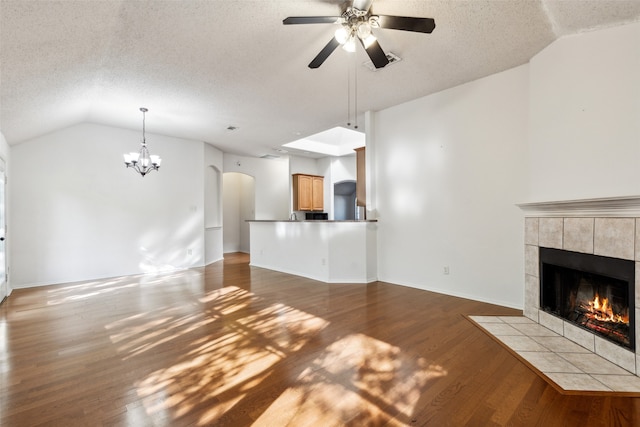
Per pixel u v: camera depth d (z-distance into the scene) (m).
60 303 3.78
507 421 1.61
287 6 2.32
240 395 1.86
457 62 3.29
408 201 4.49
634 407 1.72
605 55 2.45
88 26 2.36
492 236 3.64
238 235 9.58
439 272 4.16
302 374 2.09
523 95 3.37
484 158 3.69
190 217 6.40
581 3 2.25
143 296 4.09
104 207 5.36
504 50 3.03
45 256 4.82
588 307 2.63
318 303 3.73
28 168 4.69
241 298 3.97
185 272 5.85
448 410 1.71
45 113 3.88
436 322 3.05
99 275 5.29
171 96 4.07
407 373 2.10
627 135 2.32
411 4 2.34
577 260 2.57
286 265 5.83
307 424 1.60
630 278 2.14
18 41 2.20
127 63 3.15
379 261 4.91
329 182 8.76
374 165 4.89
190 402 1.79
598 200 2.28
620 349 2.17
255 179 8.60
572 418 1.63
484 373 2.09
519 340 2.62
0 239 3.86
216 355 2.38
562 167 2.76
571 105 2.68
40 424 1.59
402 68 3.42
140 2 2.21
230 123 5.32
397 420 1.62
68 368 2.18
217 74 3.46
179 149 6.28
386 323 3.04
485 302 3.70
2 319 3.20
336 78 3.64
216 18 2.45
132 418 1.64
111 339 2.68
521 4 2.34
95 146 5.27
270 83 3.73
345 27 2.28
